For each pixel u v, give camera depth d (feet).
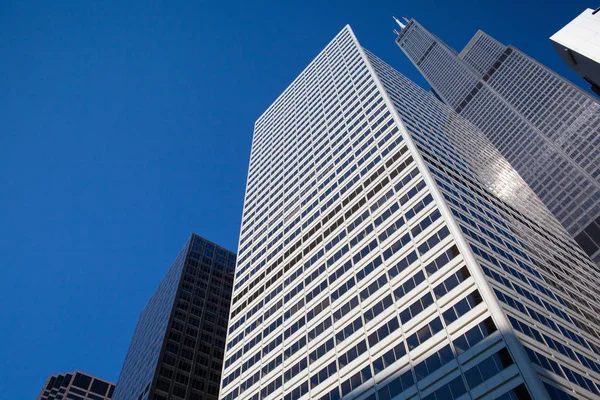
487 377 125.39
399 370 149.28
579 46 139.64
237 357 231.71
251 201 355.36
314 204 270.67
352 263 206.39
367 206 227.61
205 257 542.16
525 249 210.38
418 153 228.63
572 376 132.05
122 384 468.75
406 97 343.87
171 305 460.55
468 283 152.35
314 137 338.13
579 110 549.13
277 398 186.60
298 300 220.43
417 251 180.55
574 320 171.63
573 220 459.73
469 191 234.99
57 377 619.26
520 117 632.38
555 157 535.19
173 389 379.76
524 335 135.13
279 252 267.80
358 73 360.28
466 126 407.23
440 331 147.43
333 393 165.07
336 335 183.62
